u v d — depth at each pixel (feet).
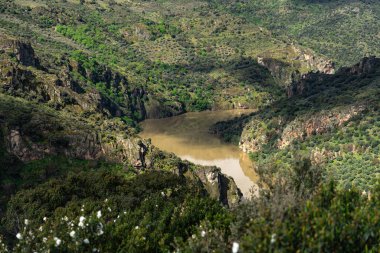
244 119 576.20
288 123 468.34
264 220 73.87
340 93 485.97
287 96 647.15
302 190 90.53
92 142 335.67
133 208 187.21
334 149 372.79
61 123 343.05
